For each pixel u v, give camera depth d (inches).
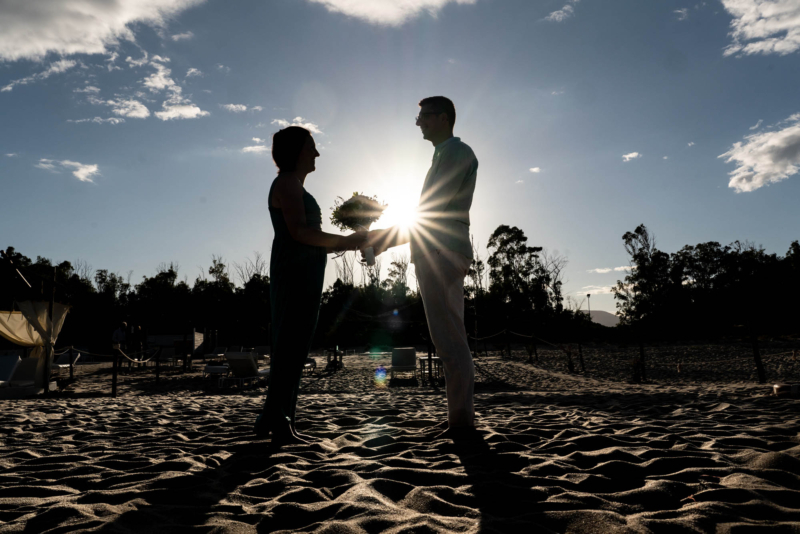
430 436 119.3
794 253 1956.2
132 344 886.4
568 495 70.8
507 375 718.5
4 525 62.9
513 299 1786.4
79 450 114.4
